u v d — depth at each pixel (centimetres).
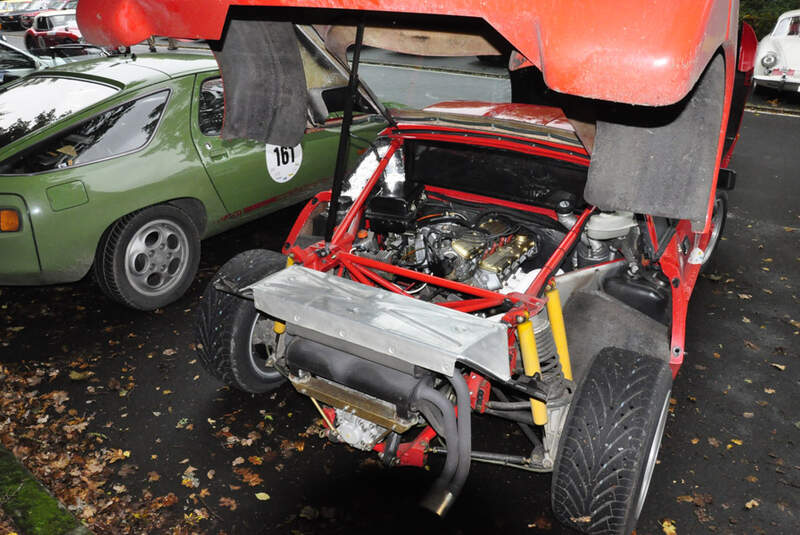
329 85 357
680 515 330
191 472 352
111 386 420
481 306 291
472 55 343
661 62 169
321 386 303
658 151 238
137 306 491
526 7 182
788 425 400
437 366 245
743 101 553
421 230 384
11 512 313
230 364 368
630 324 361
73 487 338
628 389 279
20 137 451
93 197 446
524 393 277
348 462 364
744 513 332
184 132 495
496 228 386
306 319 274
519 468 332
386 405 285
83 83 502
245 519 322
